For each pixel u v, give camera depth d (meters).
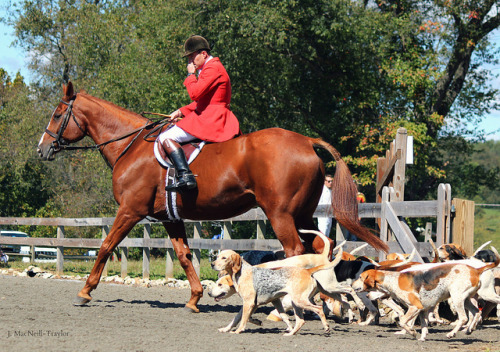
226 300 10.56
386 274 7.09
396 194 10.43
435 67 25.30
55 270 18.23
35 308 8.53
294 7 23.83
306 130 27.83
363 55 25.33
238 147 7.88
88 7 36.97
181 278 16.02
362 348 6.16
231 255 6.96
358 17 24.91
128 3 38.00
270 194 7.55
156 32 26.27
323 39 24.39
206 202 8.02
